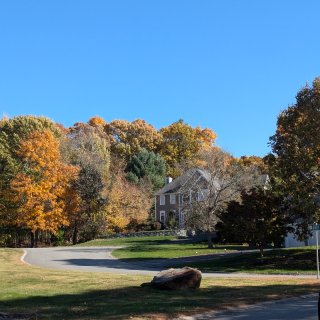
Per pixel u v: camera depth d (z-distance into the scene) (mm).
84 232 67812
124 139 101625
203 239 61031
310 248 39375
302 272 29922
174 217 76625
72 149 71625
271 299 16922
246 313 14117
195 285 19047
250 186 51938
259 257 36438
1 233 62156
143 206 75438
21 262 35906
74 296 17203
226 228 34531
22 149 60125
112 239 65188
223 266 33812
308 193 32312
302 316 13312
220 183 53125
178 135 102938
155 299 16266
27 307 14734
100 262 38188
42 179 59406
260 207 33844
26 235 64688
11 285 20672
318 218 31906
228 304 15469
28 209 57812
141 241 60844
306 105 32219
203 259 38812
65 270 29531
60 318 12766
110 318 12742
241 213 34156
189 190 58375
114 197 69812
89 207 66625
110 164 83188
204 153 63406
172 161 100438
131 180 82312
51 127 73312
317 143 31578
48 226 58719
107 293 17812
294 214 34219
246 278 25219
